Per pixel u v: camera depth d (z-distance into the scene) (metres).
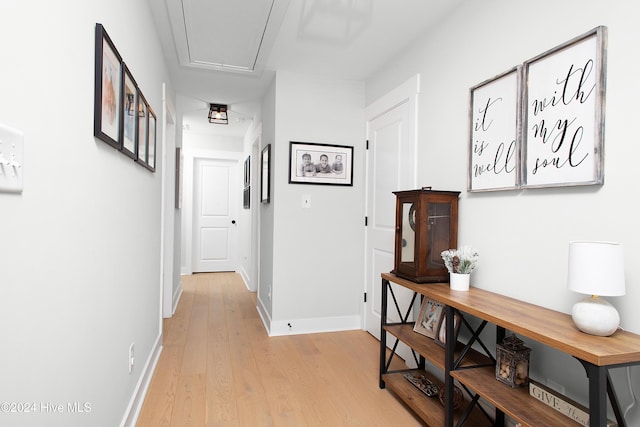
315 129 3.17
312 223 3.17
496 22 1.76
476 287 1.86
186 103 4.03
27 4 0.73
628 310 1.19
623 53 1.21
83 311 1.07
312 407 1.95
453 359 1.61
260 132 3.93
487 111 1.79
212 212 6.02
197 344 2.82
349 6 2.10
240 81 3.31
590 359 0.97
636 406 1.16
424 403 1.84
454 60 2.07
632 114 1.18
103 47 1.16
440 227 1.94
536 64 1.52
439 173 2.18
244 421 1.80
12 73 0.68
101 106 1.15
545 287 1.48
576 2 1.37
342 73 3.11
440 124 2.18
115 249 1.40
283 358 2.58
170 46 2.62
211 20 2.24
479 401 1.84
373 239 3.07
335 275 3.23
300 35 2.45
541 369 1.52
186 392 2.07
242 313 3.69
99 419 1.24
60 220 0.90
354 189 3.28
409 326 2.22
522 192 1.60
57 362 0.89
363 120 3.28
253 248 4.63
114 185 1.38
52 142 0.85
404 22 2.25
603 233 1.27
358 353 2.70
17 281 0.71
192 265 5.90
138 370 1.87
